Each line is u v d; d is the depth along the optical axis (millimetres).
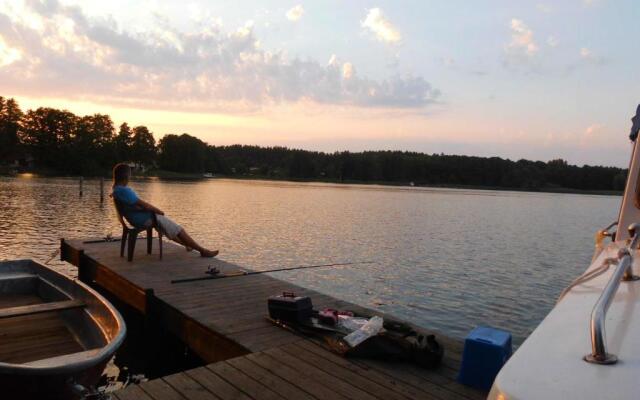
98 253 8633
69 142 87125
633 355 1501
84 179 74938
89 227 19969
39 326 5137
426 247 19031
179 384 3574
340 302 5879
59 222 21344
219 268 7570
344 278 12711
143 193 46938
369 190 95688
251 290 6316
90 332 4656
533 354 1554
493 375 3484
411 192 95188
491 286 12469
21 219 22047
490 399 1374
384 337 4090
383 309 10016
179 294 6020
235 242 17719
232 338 4492
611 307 1990
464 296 11320
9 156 83562
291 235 20344
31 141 85375
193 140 118625
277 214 30344
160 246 8195
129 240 7934
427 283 12508
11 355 4422
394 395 3430
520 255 18219
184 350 6039
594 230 29703
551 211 51281
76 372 3387
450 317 9664
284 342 4418
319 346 4301
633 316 1861
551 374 1396
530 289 12312
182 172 116750
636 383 1318
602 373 1384
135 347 6312
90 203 31891
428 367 3869
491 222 33250
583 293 2273
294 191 72062
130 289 6566
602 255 3096
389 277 13031
